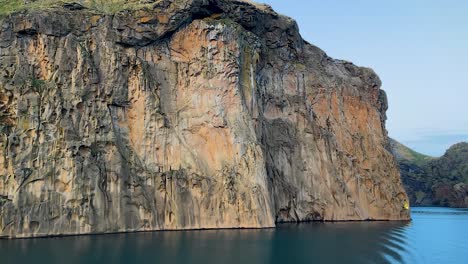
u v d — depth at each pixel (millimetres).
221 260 41531
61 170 56344
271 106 89688
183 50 73688
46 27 61438
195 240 52969
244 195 69312
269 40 91938
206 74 73688
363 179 98500
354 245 54969
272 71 91500
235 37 76062
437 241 64938
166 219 63969
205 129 71812
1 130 55312
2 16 60156
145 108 67062
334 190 92812
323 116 97750
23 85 57906
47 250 43688
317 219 89250
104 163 60062
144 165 64750
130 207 61125
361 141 102375
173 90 71625
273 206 79438
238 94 74375
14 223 52375
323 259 45062
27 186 54062
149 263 38969
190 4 72938
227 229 66438
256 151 72000
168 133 68250
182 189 66062
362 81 111312
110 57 65625
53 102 58625
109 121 62531
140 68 67750
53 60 60969
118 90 65312
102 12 67188
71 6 65875
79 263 38031
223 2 78250
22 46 60219
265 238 57438
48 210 54406
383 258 47438
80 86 61531
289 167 87938
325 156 93875
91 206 57219
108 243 48750
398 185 104562
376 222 91688
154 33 70312
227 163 70938
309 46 103688
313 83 98000
